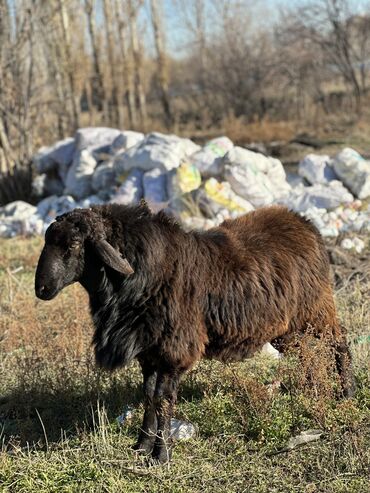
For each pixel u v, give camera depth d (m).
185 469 4.33
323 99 28.73
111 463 4.39
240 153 11.50
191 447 4.58
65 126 20.34
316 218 10.47
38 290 4.20
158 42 28.86
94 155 14.13
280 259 4.78
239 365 5.66
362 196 11.38
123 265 4.11
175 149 12.45
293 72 29.11
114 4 26.67
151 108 33.41
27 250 10.58
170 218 4.55
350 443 4.39
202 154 11.91
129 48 27.45
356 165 11.65
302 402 4.83
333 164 12.05
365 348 5.86
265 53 30.58
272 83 30.30
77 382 5.54
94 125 25.33
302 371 4.84
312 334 4.98
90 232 4.21
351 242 9.52
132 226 4.33
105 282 4.30
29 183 15.81
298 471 4.25
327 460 4.32
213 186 11.09
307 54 28.20
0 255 10.18
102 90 25.03
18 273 9.41
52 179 15.27
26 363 5.68
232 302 4.51
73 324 6.76
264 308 4.62
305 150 19.09
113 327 4.36
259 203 11.22
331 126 23.78
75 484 4.23
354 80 25.83
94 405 5.19
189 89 36.69
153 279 4.27
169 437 4.48
